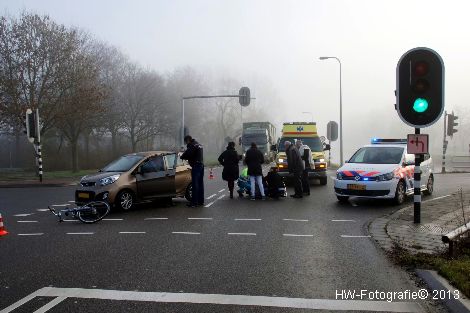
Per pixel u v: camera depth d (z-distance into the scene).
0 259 7.11
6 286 5.72
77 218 11.18
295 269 6.40
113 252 7.52
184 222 10.35
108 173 12.23
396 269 6.34
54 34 29.56
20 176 28.95
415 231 8.64
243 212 11.73
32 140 22.91
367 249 7.53
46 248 7.88
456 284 5.29
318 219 10.56
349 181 12.80
